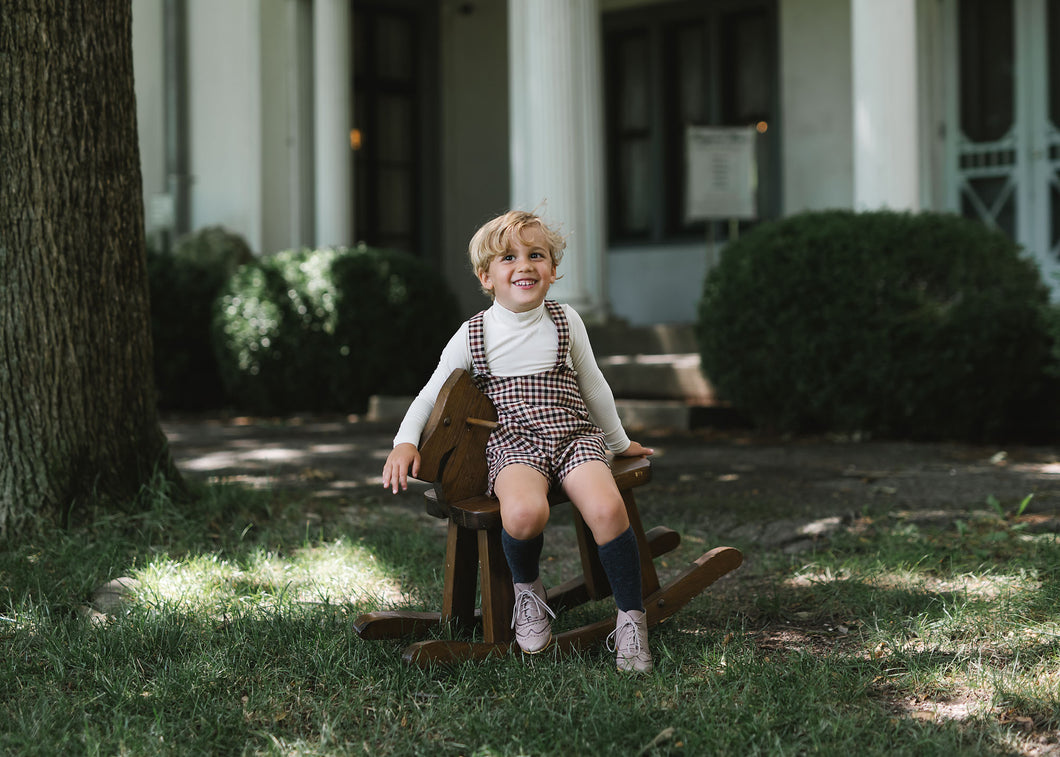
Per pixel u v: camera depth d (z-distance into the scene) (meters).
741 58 13.09
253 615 3.28
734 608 3.53
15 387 4.21
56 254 4.26
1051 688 2.60
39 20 4.14
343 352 9.98
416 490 5.75
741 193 10.84
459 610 3.07
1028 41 10.73
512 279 2.92
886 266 7.09
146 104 13.19
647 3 13.51
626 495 3.12
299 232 13.00
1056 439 7.54
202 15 13.03
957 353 6.96
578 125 10.26
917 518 4.71
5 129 4.14
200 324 11.34
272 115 12.86
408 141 14.71
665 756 2.32
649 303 13.68
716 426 8.39
